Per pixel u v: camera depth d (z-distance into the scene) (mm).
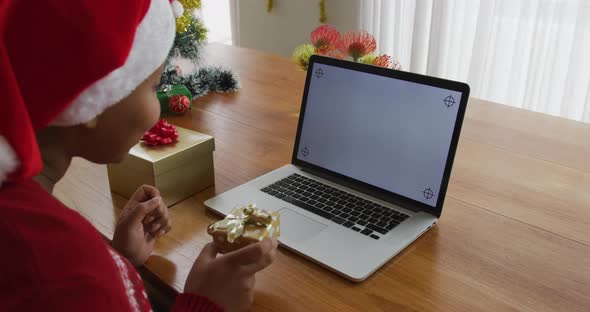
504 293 793
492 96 2330
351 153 1084
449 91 965
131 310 544
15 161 476
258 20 3344
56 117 527
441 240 921
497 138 1314
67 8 481
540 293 793
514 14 2184
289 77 1793
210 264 727
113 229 966
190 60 1661
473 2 2295
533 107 2248
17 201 497
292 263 863
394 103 1033
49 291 471
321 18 2951
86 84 509
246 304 742
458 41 2402
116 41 508
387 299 785
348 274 815
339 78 1109
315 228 932
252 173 1162
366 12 2684
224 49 2107
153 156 1000
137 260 864
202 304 695
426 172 985
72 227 510
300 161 1156
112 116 594
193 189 1072
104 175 1163
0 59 448
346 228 931
